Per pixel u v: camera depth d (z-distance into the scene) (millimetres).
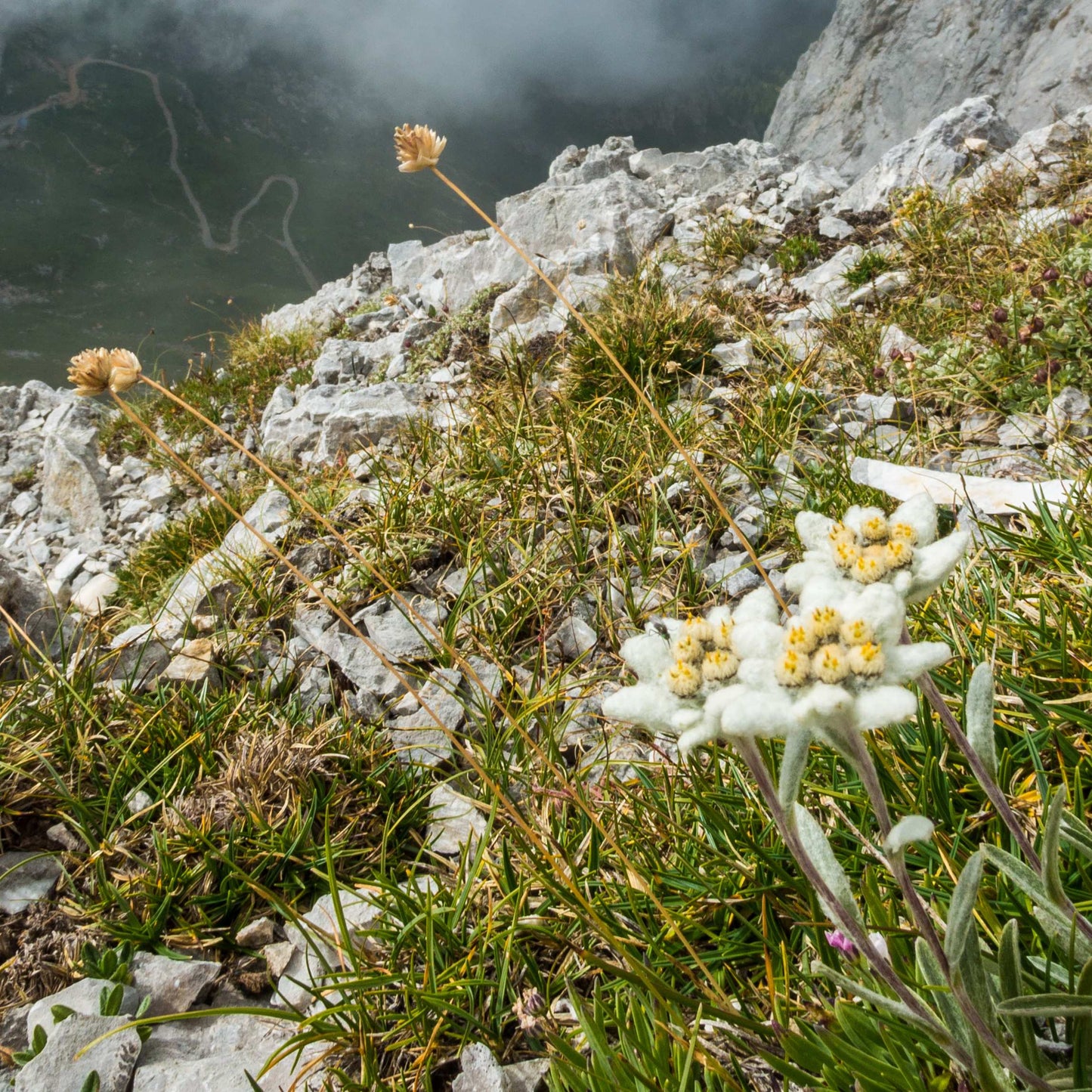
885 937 311
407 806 521
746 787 419
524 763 514
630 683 574
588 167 1920
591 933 398
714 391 885
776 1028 300
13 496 1483
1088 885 332
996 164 1364
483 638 627
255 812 497
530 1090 356
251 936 452
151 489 1359
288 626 688
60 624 639
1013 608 495
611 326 954
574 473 740
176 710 581
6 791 522
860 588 242
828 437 790
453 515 728
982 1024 228
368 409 1059
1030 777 388
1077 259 845
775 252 1339
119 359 348
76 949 448
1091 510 558
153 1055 395
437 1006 374
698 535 697
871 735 397
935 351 859
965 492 599
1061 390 751
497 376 1068
